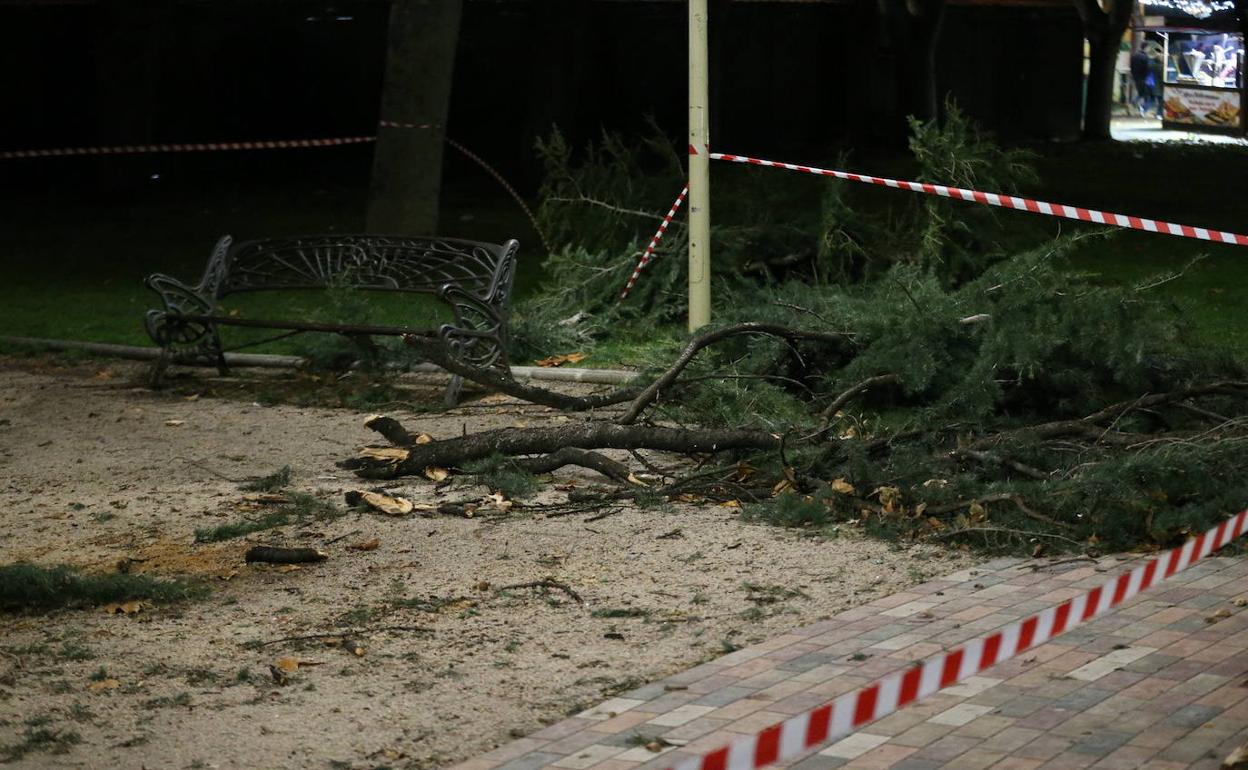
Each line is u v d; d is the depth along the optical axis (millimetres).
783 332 11266
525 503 9273
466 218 25844
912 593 7289
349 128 36188
